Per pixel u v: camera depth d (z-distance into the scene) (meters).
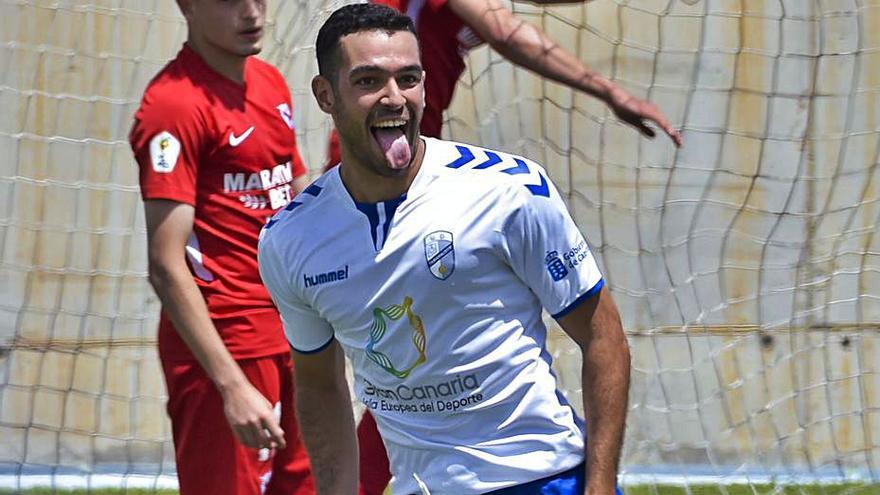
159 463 21.75
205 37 13.80
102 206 21.64
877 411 21.62
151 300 21.92
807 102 21.42
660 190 21.55
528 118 21.11
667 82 21.50
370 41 9.51
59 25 21.05
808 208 21.59
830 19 21.22
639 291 21.62
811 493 20.12
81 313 21.83
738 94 21.50
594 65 21.52
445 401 10.15
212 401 13.93
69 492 20.55
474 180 9.81
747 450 21.42
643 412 21.36
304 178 14.96
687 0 21.38
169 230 13.45
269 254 10.40
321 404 11.32
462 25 15.02
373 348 10.16
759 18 21.34
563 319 10.12
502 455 10.20
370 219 9.87
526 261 9.91
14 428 21.75
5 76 21.08
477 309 9.89
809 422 21.62
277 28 19.61
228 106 13.89
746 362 21.69
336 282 10.04
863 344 21.61
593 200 21.47
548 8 21.33
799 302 21.72
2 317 21.66
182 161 13.53
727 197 21.58
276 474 14.75
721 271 21.69
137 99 21.27
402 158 9.59
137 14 21.08
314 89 9.99
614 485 10.05
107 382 21.89
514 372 10.09
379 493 15.56
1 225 21.45
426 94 15.35
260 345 14.11
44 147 21.33
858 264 21.59
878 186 21.39
